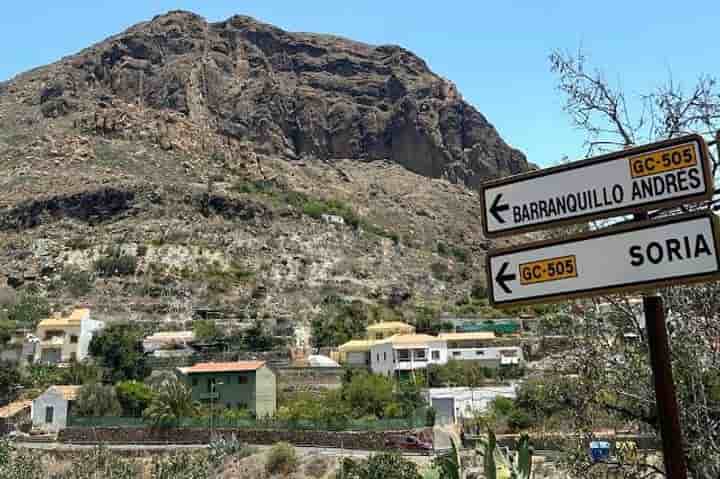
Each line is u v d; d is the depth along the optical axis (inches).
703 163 201.5
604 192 216.5
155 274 4874.5
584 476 410.0
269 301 4758.9
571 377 433.4
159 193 5718.5
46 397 2691.9
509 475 433.1
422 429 2222.0
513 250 226.2
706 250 195.8
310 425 2389.3
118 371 3265.3
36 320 4111.7
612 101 437.4
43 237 5285.4
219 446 2236.7
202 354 3587.6
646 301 212.7
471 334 3415.4
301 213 6146.7
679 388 374.6
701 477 350.3
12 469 1947.6
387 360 3297.2
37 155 6815.9
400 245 6387.8
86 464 2139.5
